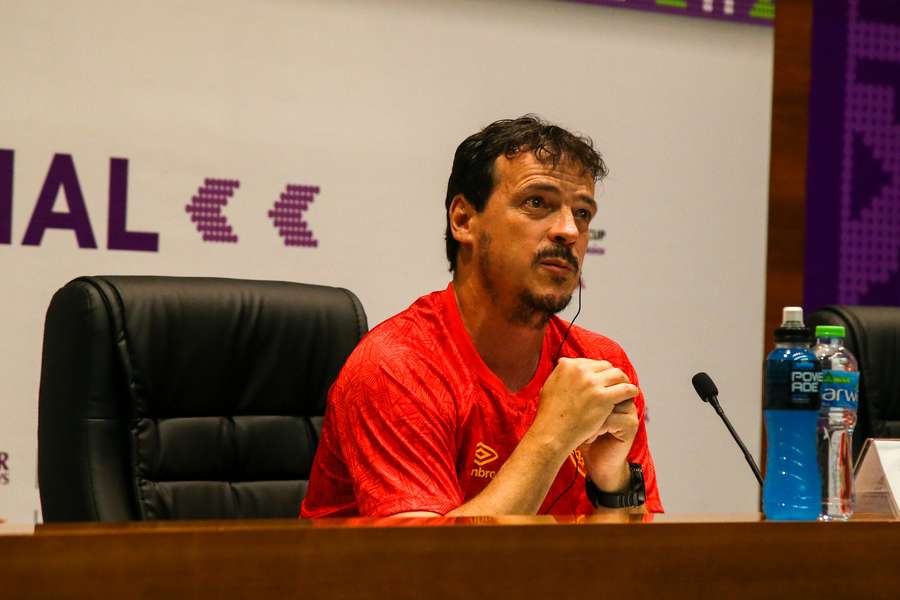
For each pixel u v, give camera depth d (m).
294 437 4.09
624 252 7.16
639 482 3.47
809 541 2.36
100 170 6.07
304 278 6.49
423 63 6.72
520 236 3.36
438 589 2.08
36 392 5.96
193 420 3.89
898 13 7.88
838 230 7.73
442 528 2.09
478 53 6.84
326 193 6.53
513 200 3.37
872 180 7.82
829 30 7.70
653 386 7.22
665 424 7.25
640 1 7.19
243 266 6.36
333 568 2.01
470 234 3.47
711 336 7.38
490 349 3.46
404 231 6.69
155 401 3.81
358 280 6.60
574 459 3.45
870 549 2.40
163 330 3.84
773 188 7.57
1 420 5.89
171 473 3.82
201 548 1.94
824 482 3.00
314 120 6.50
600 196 7.10
